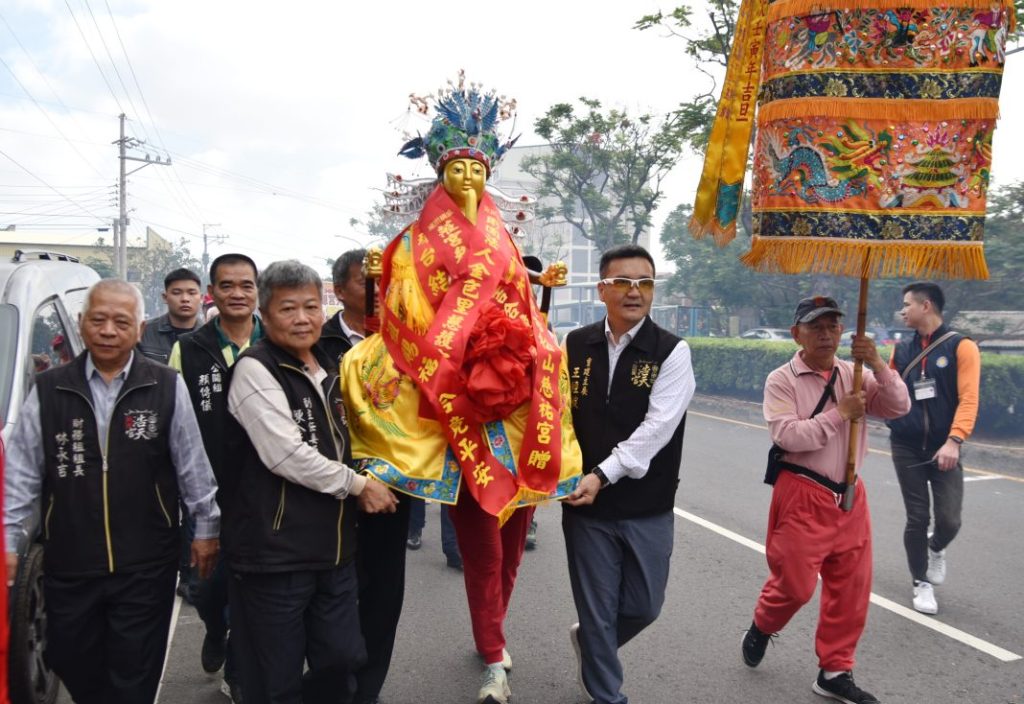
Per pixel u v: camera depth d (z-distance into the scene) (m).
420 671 4.13
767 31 3.42
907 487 5.00
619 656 4.30
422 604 5.03
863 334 3.63
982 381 11.23
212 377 3.92
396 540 3.39
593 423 3.53
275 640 2.87
